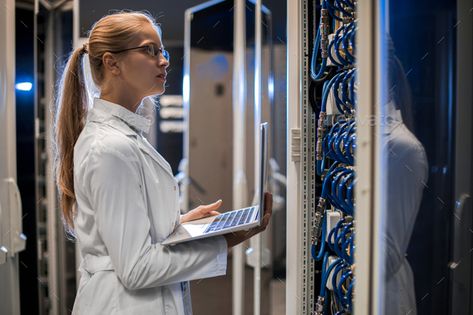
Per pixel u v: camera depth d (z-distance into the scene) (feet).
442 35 3.59
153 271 3.31
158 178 3.76
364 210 2.64
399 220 3.47
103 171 3.29
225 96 13.70
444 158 3.71
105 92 3.79
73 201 3.99
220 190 14.11
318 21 4.86
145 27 3.73
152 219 3.65
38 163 7.80
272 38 7.64
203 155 13.88
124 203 3.30
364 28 2.61
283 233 10.28
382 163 2.64
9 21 6.87
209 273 3.59
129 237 3.30
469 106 3.72
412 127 3.61
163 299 3.73
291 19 4.82
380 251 2.64
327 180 4.51
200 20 10.00
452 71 3.66
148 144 3.87
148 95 3.89
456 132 3.70
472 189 3.78
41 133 7.87
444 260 3.82
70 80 4.02
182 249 3.51
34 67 7.61
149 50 3.69
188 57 10.41
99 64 3.75
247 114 9.29
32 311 7.83
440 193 3.75
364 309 2.65
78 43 7.94
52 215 7.98
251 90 9.16
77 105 4.03
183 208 11.83
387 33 2.94
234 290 8.86
